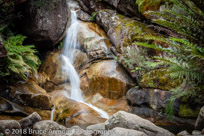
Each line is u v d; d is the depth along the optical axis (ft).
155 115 15.64
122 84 18.72
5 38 17.67
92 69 20.71
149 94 16.43
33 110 14.37
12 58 15.62
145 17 21.33
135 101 17.15
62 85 21.15
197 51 7.86
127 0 24.14
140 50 18.21
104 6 27.43
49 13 20.66
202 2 7.95
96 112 16.07
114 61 20.29
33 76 19.79
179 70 8.77
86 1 28.86
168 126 13.73
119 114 8.91
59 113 15.69
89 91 19.99
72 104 16.84
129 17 24.43
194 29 9.27
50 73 21.47
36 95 14.90
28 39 21.04
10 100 13.84
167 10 10.05
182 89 12.52
